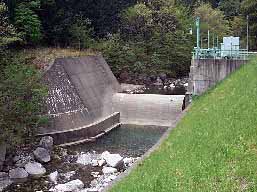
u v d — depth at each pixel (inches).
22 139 994.7
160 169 504.1
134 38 2310.5
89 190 804.6
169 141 682.8
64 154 1058.7
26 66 1160.2
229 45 1290.6
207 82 1234.0
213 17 2901.1
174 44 2332.7
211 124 652.7
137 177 512.4
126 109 1510.8
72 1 1995.6
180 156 530.3
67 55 1612.9
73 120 1258.6
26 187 834.8
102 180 872.9
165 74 2295.8
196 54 1250.6
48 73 1321.4
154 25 2368.4
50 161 997.8
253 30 2128.4
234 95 838.5
